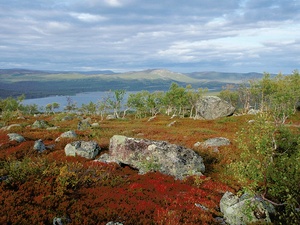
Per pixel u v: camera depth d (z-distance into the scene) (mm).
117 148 27375
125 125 73375
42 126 57031
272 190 15461
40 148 31078
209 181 22344
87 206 14742
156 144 26000
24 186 15500
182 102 132875
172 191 18906
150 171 23641
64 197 14891
